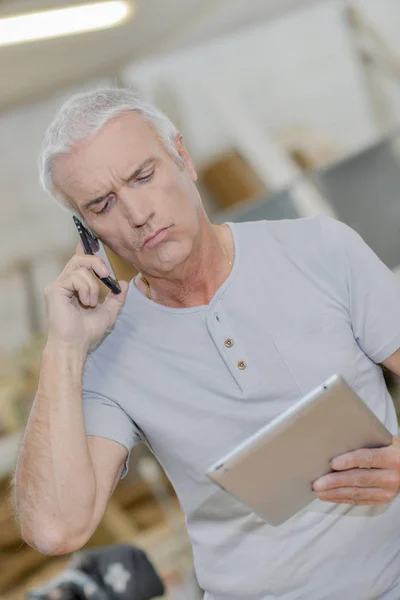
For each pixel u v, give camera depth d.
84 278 1.35
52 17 2.64
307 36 5.63
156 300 1.40
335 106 5.68
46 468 1.30
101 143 1.26
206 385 1.36
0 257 5.44
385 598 1.36
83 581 1.97
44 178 1.35
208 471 1.15
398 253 3.12
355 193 3.11
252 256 1.37
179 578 3.34
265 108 5.62
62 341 1.34
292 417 1.14
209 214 5.37
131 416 1.39
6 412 4.37
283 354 1.34
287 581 1.35
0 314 5.39
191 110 5.45
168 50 5.42
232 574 1.38
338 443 1.20
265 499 1.21
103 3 2.67
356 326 1.37
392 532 1.36
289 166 5.39
